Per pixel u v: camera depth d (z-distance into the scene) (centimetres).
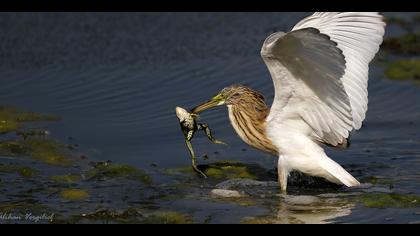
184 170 1415
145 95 1758
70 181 1350
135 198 1280
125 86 1803
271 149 1332
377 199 1263
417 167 1415
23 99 1731
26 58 1980
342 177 1279
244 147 1524
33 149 1481
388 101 1727
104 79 1845
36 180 1349
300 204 1255
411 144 1513
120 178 1366
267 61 1192
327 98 1225
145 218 1193
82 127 1595
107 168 1401
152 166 1430
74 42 2095
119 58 1981
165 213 1216
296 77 1215
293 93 1249
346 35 1325
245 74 1872
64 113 1664
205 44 2081
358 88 1310
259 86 1803
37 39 2112
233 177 1387
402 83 1817
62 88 1794
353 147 1510
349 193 1299
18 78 1850
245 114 1349
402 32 2180
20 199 1266
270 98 1734
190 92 1775
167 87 1802
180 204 1255
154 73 1880
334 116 1253
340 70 1139
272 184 1353
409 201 1256
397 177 1370
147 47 2061
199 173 1392
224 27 2208
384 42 2091
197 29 2195
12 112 1656
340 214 1209
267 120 1311
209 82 1827
